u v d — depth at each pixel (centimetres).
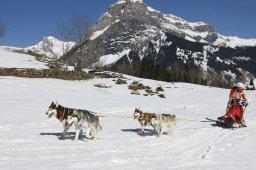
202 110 2366
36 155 935
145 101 3325
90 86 4206
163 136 1295
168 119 1290
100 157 941
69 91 3506
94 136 1242
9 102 2406
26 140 1148
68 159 905
